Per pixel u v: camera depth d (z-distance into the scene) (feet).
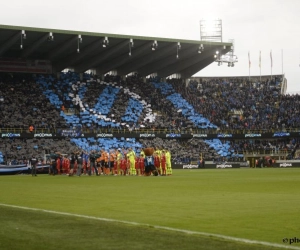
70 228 44.75
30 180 144.46
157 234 41.34
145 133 277.23
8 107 262.47
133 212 57.52
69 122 268.82
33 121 260.21
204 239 38.91
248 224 47.39
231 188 98.53
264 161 285.23
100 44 251.19
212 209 59.88
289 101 328.29
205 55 293.64
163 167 169.48
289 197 75.97
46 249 35.37
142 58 288.51
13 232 42.75
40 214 55.26
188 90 323.98
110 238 39.60
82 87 292.20
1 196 81.92
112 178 153.69
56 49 263.90
